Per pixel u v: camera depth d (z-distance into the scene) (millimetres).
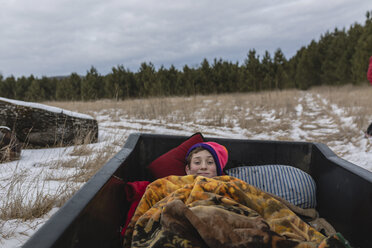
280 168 2209
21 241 1896
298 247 1124
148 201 1547
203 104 13031
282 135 6816
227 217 1192
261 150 2473
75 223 991
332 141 6047
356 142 5773
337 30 28891
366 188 1413
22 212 2248
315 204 2098
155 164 2330
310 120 8648
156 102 11742
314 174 2256
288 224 1369
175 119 8812
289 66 30703
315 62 28203
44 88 23500
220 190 1467
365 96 13289
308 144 2389
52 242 838
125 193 1780
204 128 7480
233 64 27594
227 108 11172
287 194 2051
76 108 10742
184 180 1692
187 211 1134
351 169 1618
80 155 4195
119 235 1600
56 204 2508
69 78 21891
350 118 8281
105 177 1418
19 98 23203
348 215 1596
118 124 7773
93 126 5320
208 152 2029
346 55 25609
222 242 1073
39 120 4766
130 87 20469
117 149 4586
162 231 1120
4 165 3590
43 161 3844
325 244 1012
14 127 4645
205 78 24500
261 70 27094
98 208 1239
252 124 8000
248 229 1145
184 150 2391
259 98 14727
